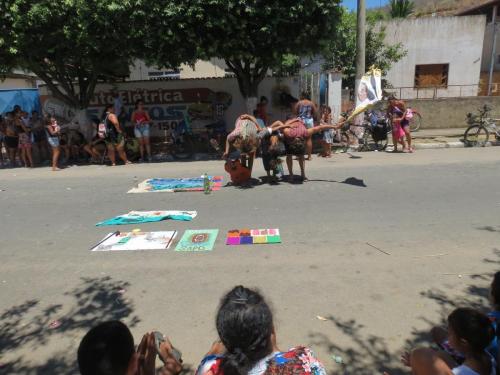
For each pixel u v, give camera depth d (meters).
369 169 9.57
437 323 3.60
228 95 15.10
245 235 5.73
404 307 3.87
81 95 13.14
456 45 20.72
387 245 5.23
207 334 3.58
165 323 3.78
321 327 3.62
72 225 6.61
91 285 4.56
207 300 4.12
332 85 14.20
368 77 8.26
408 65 21.22
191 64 12.23
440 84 21.28
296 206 6.99
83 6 10.09
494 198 6.94
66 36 10.52
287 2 10.53
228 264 4.89
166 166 11.35
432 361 2.34
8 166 12.60
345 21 19.03
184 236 5.83
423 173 8.90
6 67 11.84
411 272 4.52
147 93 15.11
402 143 11.98
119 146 11.76
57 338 3.66
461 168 9.20
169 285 4.46
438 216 6.19
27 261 5.28
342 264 4.77
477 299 3.94
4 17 10.29
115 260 5.16
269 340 1.95
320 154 12.04
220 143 13.58
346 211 6.61
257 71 12.96
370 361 3.19
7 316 4.04
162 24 10.41
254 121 8.65
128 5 10.12
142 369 2.48
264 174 9.61
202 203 7.44
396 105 11.83
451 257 4.82
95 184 9.43
